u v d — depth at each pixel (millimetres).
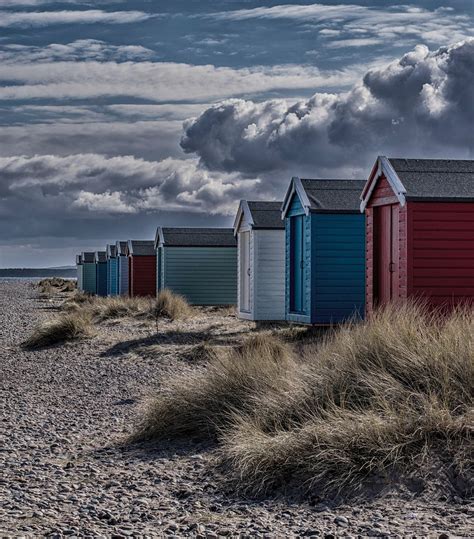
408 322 9188
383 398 7340
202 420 8883
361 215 17672
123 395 12164
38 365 15812
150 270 39250
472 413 6871
